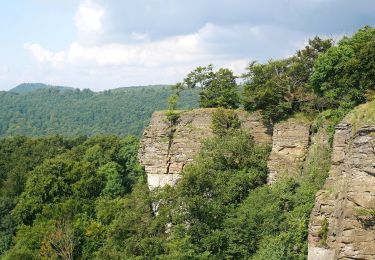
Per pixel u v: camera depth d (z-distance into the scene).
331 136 40.31
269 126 49.28
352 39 43.62
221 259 39.28
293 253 36.31
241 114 50.94
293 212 39.09
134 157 82.38
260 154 47.62
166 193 43.12
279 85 48.78
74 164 72.25
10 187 79.50
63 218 61.81
